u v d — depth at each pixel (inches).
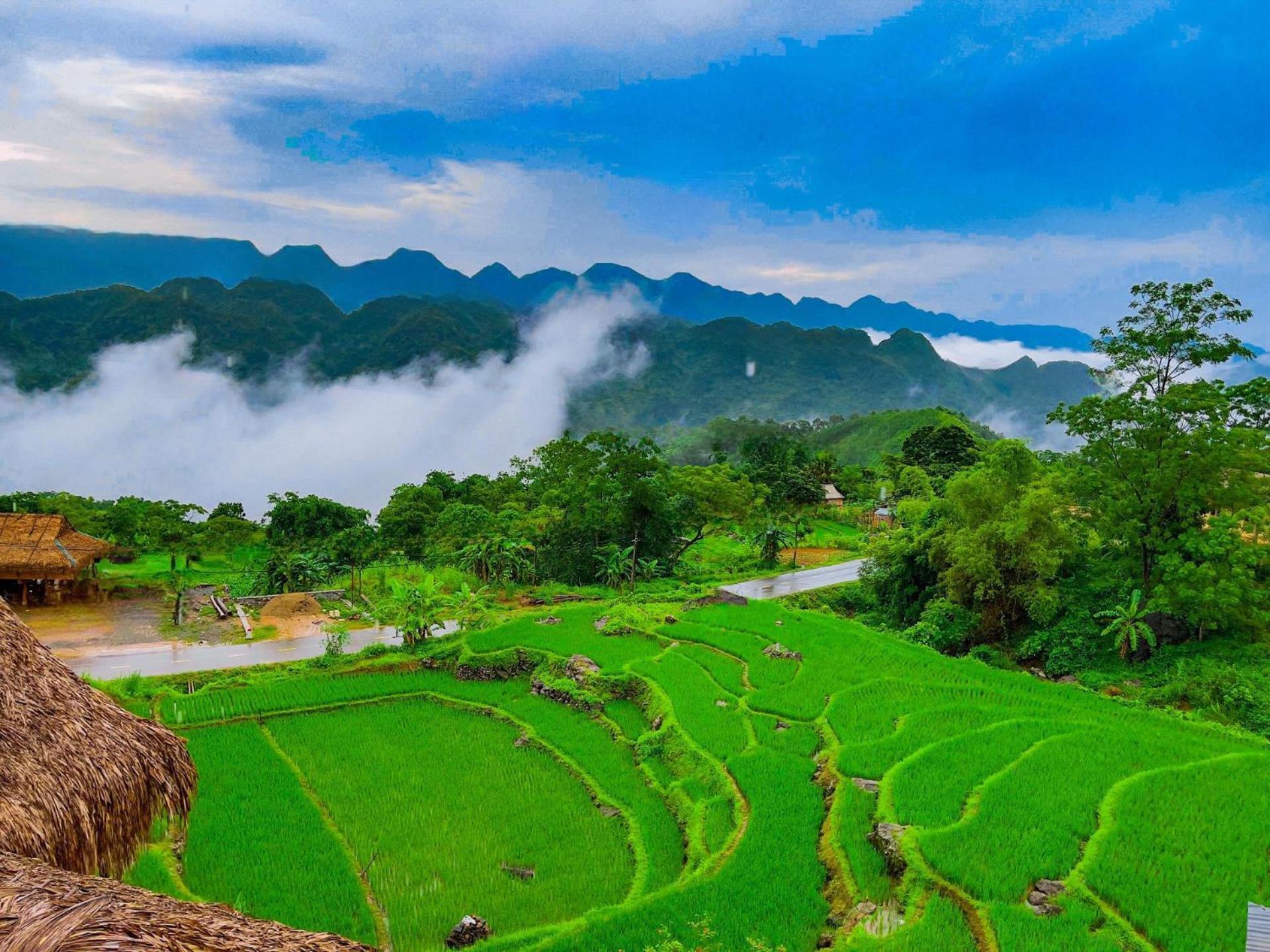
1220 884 767.7
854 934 722.2
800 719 1242.0
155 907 246.2
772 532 2822.3
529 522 2588.6
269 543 2787.9
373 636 1856.5
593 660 1492.4
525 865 932.0
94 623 1907.0
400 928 808.3
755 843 892.6
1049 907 748.0
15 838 351.3
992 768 1020.5
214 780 1116.5
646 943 733.9
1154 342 1879.9
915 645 1598.2
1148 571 1759.4
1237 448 1649.9
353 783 1127.6
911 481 3796.8
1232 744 1094.4
